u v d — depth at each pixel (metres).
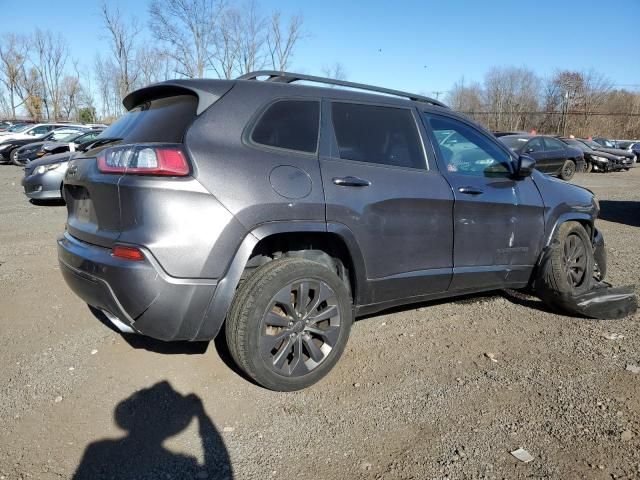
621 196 13.73
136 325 2.72
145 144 2.71
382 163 3.38
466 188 3.72
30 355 3.48
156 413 2.84
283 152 2.99
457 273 3.74
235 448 2.56
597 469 2.39
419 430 2.71
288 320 2.98
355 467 2.43
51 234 7.35
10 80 51.41
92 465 2.42
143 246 2.60
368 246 3.22
